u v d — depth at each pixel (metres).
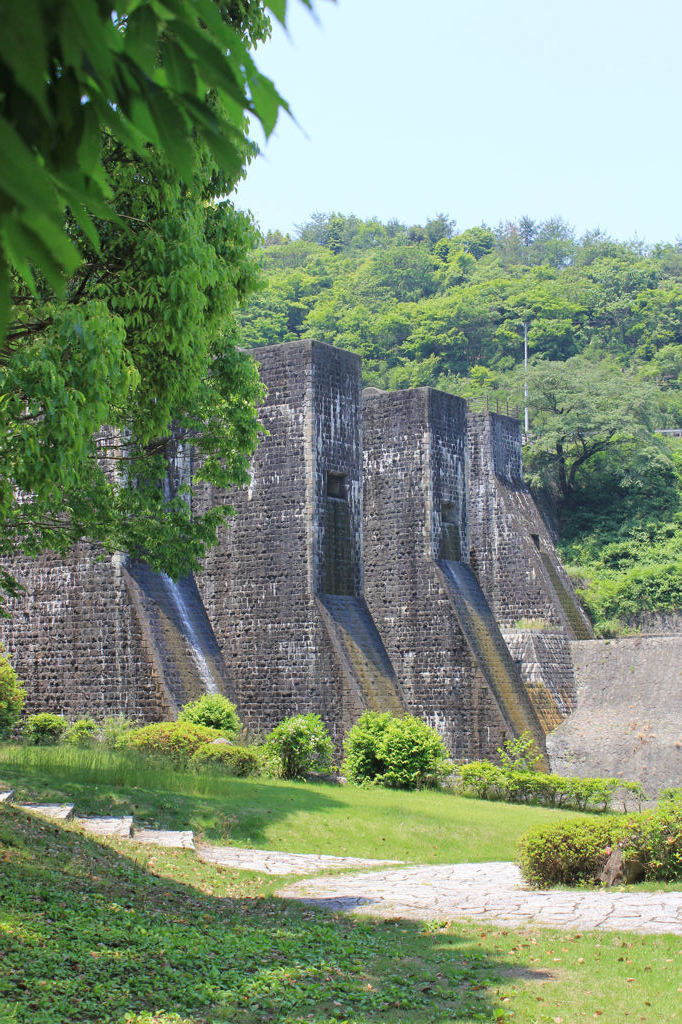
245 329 118.38
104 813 21.30
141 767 25.89
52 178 3.08
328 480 40.88
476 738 42.94
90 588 35.28
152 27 3.07
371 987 11.59
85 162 3.12
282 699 39.06
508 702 43.72
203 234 18.95
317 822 24.59
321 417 40.28
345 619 39.38
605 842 17.91
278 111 3.20
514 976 11.87
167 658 34.09
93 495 21.59
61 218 2.85
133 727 33.47
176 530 22.42
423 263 135.25
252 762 30.08
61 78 3.01
